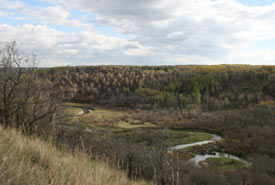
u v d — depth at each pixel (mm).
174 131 55812
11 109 8500
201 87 102062
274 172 28156
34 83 9117
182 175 18562
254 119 59500
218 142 45625
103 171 3590
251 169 29484
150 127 58906
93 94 107125
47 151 3848
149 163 10578
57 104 9430
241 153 38406
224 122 62031
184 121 67375
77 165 3652
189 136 50875
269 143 41625
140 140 35344
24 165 2729
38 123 9086
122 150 14375
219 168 30656
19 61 8617
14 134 4855
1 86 8195
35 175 2545
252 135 48000
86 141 11734
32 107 9109
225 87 105938
